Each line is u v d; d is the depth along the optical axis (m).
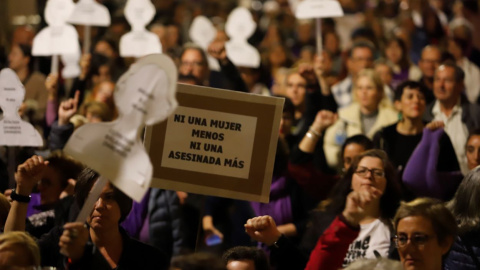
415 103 11.04
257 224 7.19
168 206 10.11
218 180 7.41
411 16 21.33
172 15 24.88
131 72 5.92
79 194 7.28
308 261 8.05
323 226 8.87
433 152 10.41
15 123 8.20
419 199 6.87
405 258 6.64
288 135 11.70
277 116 7.38
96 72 15.09
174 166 7.41
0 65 15.54
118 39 19.05
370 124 13.02
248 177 7.39
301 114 13.59
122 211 7.13
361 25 22.73
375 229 8.14
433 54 15.38
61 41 13.27
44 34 13.32
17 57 15.18
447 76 12.05
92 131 5.93
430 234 6.59
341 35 24.28
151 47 14.75
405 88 11.13
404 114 11.12
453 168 10.50
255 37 23.67
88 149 5.92
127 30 19.64
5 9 19.72
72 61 16.25
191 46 14.48
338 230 8.14
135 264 7.11
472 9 21.27
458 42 18.36
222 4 26.38
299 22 23.08
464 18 21.34
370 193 8.26
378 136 11.23
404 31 20.19
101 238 7.06
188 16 25.59
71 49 13.26
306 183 10.56
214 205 11.27
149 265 7.15
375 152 8.52
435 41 20.77
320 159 11.20
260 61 17.34
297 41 22.50
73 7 13.40
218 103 7.39
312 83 11.97
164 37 18.30
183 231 10.20
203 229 11.13
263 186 7.39
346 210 8.26
